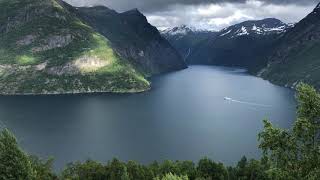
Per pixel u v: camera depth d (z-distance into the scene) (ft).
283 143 163.53
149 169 513.86
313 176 152.56
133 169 521.65
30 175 344.90
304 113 163.32
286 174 159.74
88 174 509.76
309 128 157.48
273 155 166.09
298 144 161.99
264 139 168.55
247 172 537.65
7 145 336.90
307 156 158.40
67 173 508.94
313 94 162.91
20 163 337.93
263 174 501.56
